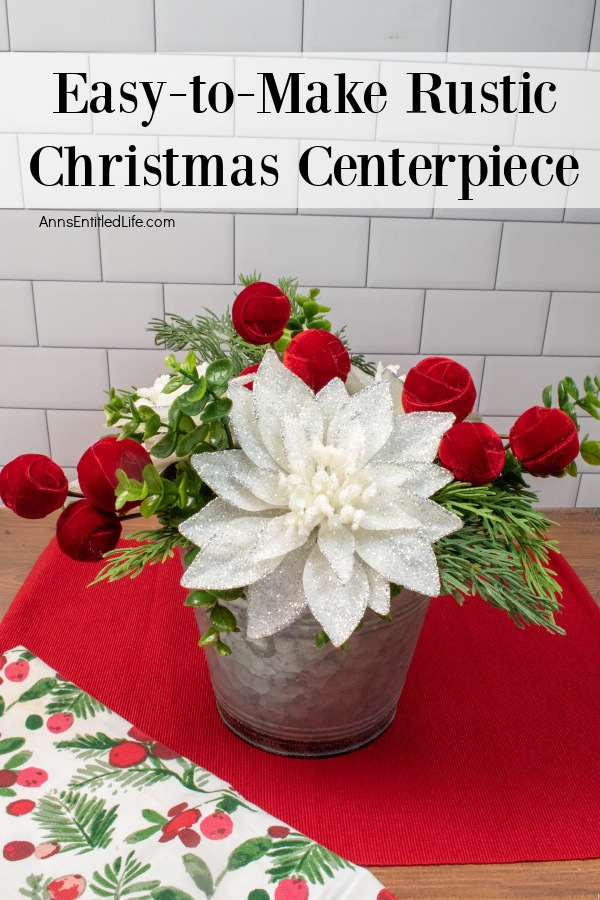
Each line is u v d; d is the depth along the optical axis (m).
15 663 0.58
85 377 1.04
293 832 0.45
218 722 0.61
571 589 0.80
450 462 0.45
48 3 0.85
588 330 1.03
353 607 0.41
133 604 0.75
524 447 0.45
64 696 0.55
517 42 0.88
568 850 0.50
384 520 0.41
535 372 1.05
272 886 0.41
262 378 0.45
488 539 0.48
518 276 0.99
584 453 0.49
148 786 0.48
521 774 0.57
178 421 0.43
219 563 0.42
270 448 0.44
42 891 0.41
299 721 0.56
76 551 0.45
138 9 0.86
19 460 0.44
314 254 0.98
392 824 0.52
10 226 0.95
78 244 0.96
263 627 0.42
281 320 0.46
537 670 0.68
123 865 0.43
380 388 0.45
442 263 0.98
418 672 0.68
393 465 0.43
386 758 0.58
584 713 0.63
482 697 0.65
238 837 0.44
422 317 1.01
